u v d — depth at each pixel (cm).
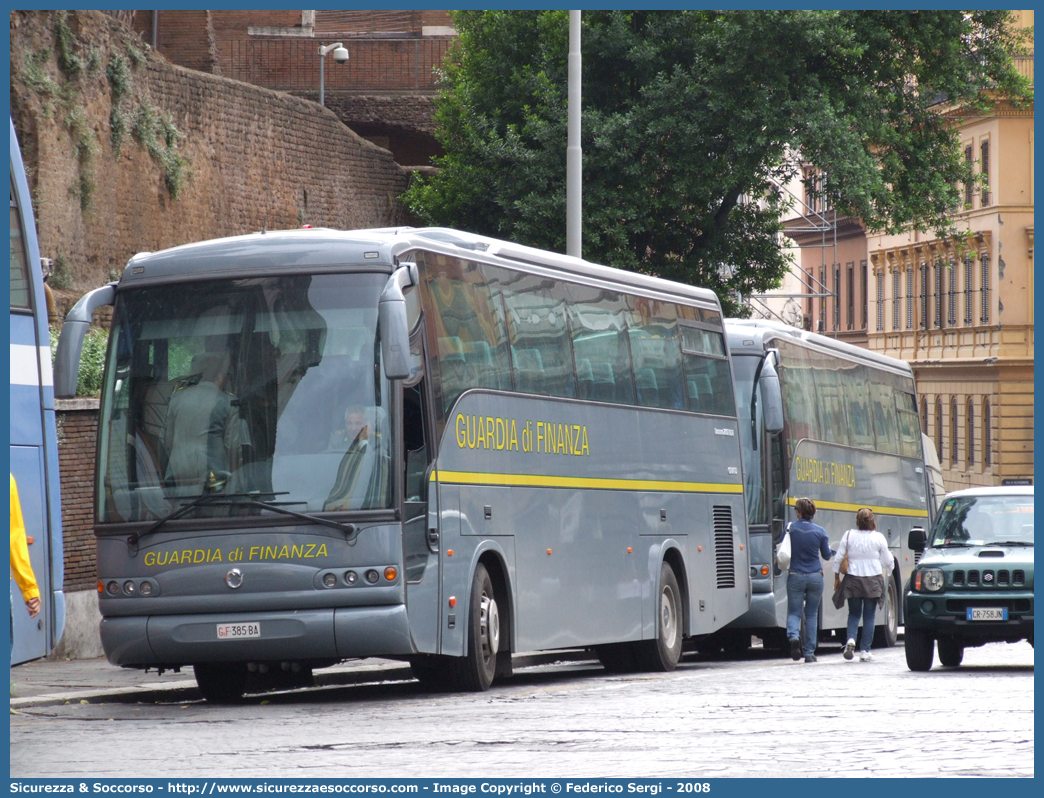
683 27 5969
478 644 2402
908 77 6462
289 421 2233
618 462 2936
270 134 5497
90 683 2712
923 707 2152
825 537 3519
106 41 4681
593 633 2800
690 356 3334
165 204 4953
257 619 2214
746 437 3788
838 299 14162
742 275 6288
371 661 3253
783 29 5638
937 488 6544
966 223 11575
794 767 1530
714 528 3369
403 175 6319
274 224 5509
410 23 9169
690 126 5741
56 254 4434
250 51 8225
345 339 2242
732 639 4112
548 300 2741
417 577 2250
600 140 5772
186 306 2298
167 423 2275
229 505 2233
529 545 2588
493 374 2512
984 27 6462
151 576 2250
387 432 2216
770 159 5772
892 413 4969
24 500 2059
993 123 11150
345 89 8194
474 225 6344
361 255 2270
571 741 1741
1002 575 2886
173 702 2519
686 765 1542
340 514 2200
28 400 2103
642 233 6188
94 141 4584
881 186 5891
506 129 6156
